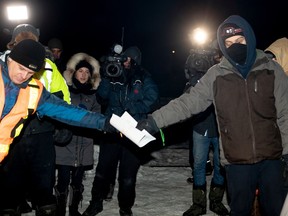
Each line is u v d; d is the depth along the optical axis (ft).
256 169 10.85
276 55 13.41
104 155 15.35
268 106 10.56
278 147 10.65
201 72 15.01
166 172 20.40
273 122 10.64
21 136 11.93
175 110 11.09
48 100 11.27
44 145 12.19
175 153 22.53
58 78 12.49
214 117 14.93
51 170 12.34
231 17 10.75
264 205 11.05
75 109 11.48
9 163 11.92
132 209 16.26
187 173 20.40
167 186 18.81
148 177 19.81
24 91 10.50
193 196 15.55
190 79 15.15
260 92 10.53
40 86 10.93
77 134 14.58
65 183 14.67
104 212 15.89
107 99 15.03
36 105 10.79
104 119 11.44
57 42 20.94
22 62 9.80
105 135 15.16
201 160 15.25
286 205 8.36
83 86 15.06
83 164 14.82
